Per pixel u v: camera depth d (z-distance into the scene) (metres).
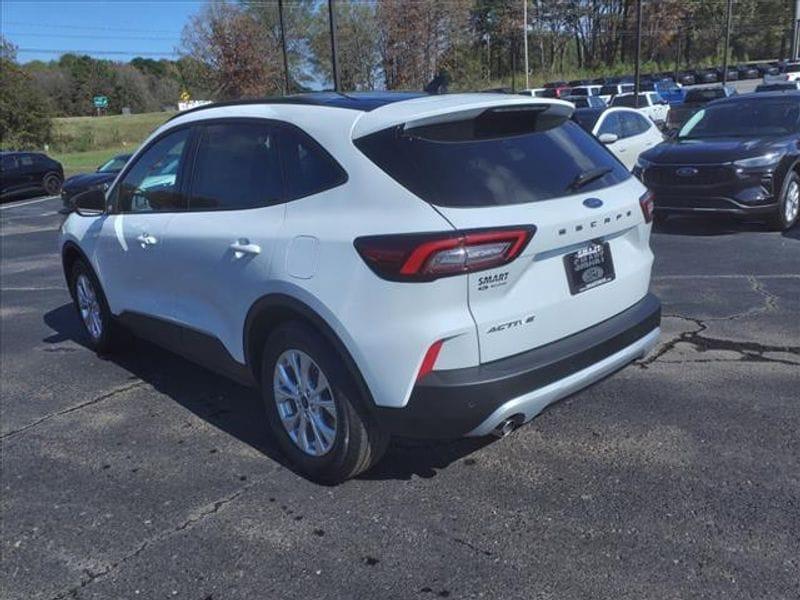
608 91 41.62
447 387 2.99
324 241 3.25
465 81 53.62
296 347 3.51
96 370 5.54
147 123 59.38
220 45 42.72
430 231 2.94
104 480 3.81
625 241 3.70
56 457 4.10
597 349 3.39
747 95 10.61
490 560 2.96
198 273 4.07
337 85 25.75
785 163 9.07
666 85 44.16
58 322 7.09
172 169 4.45
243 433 4.29
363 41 49.47
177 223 4.25
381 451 3.50
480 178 3.15
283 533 3.24
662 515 3.20
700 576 2.79
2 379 5.44
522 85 67.62
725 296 6.47
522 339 3.17
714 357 5.03
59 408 4.82
